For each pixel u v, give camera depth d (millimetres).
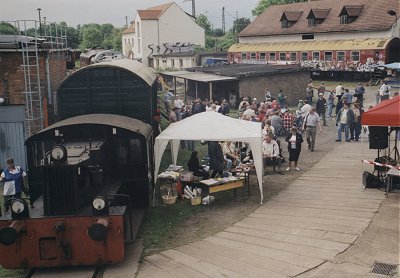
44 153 11664
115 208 10000
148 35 73938
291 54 52906
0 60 18078
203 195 14555
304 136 23156
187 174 14445
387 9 47594
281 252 9875
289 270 8969
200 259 9836
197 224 12094
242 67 39688
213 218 12484
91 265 9906
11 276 9617
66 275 9484
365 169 16531
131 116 14500
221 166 14883
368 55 45000
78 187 9766
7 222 9422
